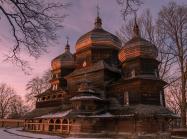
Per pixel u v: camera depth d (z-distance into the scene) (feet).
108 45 141.59
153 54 123.24
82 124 117.60
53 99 157.07
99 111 120.98
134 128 109.40
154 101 116.37
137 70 121.39
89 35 143.43
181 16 130.62
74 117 115.96
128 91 120.16
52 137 110.52
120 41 148.25
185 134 110.52
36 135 122.93
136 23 134.41
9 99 283.18
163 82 120.88
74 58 169.17
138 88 115.96
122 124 115.55
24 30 27.53
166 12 133.18
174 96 155.33
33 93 230.68
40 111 157.79
